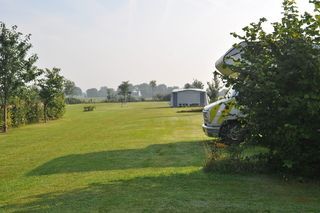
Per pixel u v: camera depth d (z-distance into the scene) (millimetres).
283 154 7164
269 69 7285
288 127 6746
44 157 11500
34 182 7938
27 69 22391
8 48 21391
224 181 7148
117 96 98688
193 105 53281
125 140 15172
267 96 7074
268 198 6059
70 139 16641
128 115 36250
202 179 7336
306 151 7082
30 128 23719
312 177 7219
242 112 7590
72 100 90750
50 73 30953
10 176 8852
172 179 7434
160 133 17625
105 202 5965
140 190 6645
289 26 7602
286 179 7199
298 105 6707
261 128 7266
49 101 30797
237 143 8461
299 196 6176
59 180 7957
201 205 5699
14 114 24734
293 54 6941
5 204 6234
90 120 30844
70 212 5535
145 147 12742
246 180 7195
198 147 12289
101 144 14164
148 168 8875
